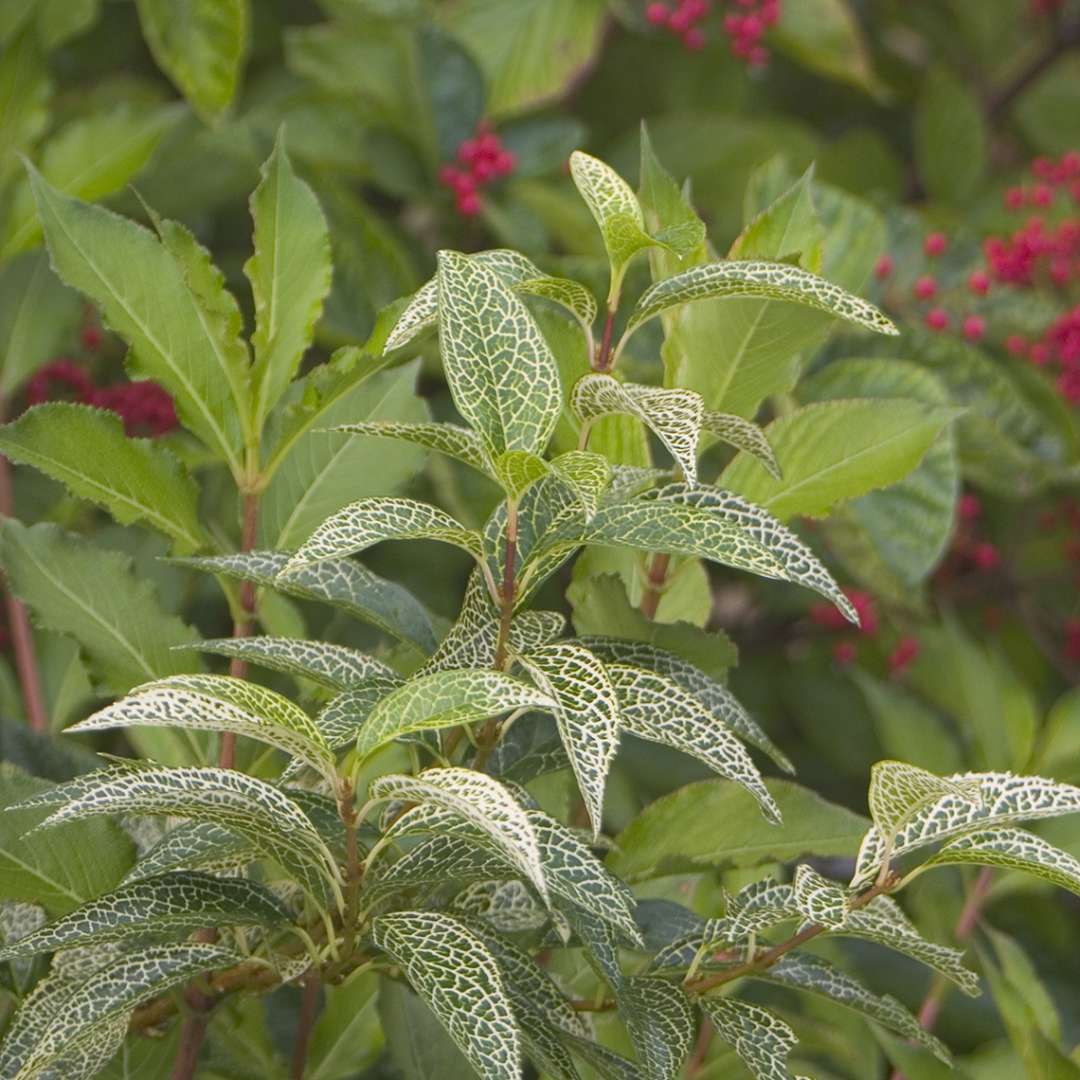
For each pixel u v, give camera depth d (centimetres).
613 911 175
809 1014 206
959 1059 206
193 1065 187
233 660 193
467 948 176
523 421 176
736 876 202
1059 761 214
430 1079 196
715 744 177
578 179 181
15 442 190
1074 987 237
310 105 236
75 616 192
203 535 192
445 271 176
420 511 177
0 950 176
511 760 185
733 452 221
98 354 232
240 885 180
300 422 191
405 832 177
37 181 190
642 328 220
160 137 224
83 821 188
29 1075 177
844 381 217
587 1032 187
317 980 182
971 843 178
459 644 181
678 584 198
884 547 218
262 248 191
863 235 224
